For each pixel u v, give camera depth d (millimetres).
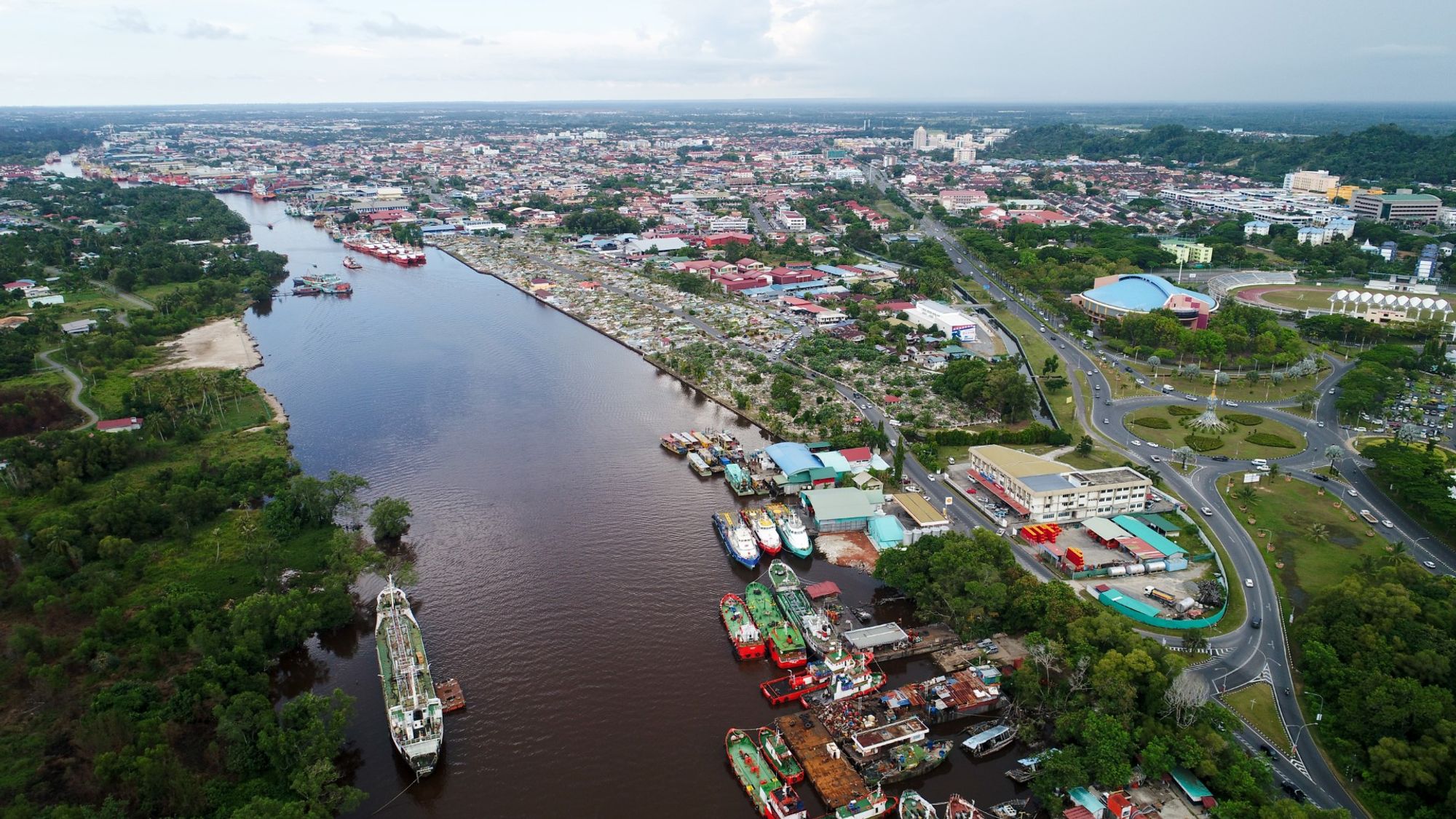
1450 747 150375
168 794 157000
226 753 168750
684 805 163375
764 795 159750
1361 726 165000
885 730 176000
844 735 176750
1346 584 198750
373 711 191625
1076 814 154125
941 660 198625
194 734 176000
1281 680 187125
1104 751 159625
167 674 195375
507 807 163875
